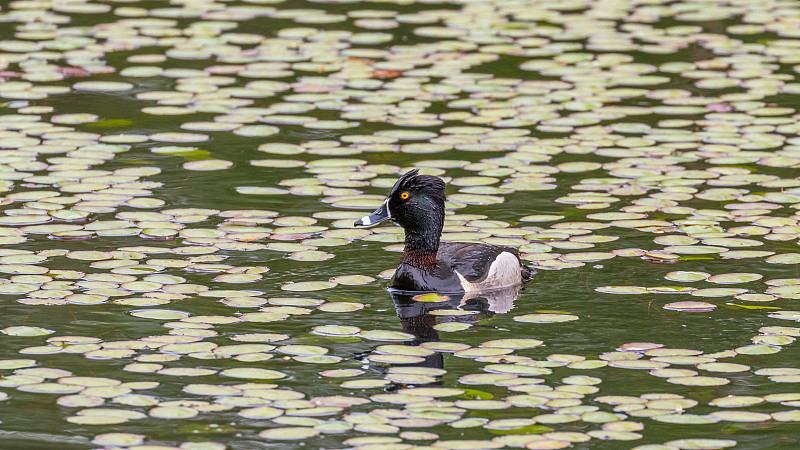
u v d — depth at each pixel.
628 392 9.87
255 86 20.72
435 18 25.58
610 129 18.59
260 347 10.81
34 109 19.12
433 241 12.99
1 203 14.92
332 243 13.95
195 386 9.93
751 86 20.91
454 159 17.16
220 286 12.47
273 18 25.66
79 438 9.01
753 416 9.41
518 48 23.38
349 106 19.70
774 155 17.22
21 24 24.58
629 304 12.07
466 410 9.50
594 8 26.70
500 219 14.80
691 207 15.16
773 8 26.58
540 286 12.69
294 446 8.90
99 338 10.96
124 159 16.94
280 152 17.33
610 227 14.47
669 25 25.25
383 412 9.45
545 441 8.97
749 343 10.98
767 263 13.20
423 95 20.31
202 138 17.98
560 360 10.57
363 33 24.28
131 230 14.17
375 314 11.86
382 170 16.61
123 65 21.88
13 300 11.88
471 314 11.92
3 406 9.51
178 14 25.59
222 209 14.99
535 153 17.41
